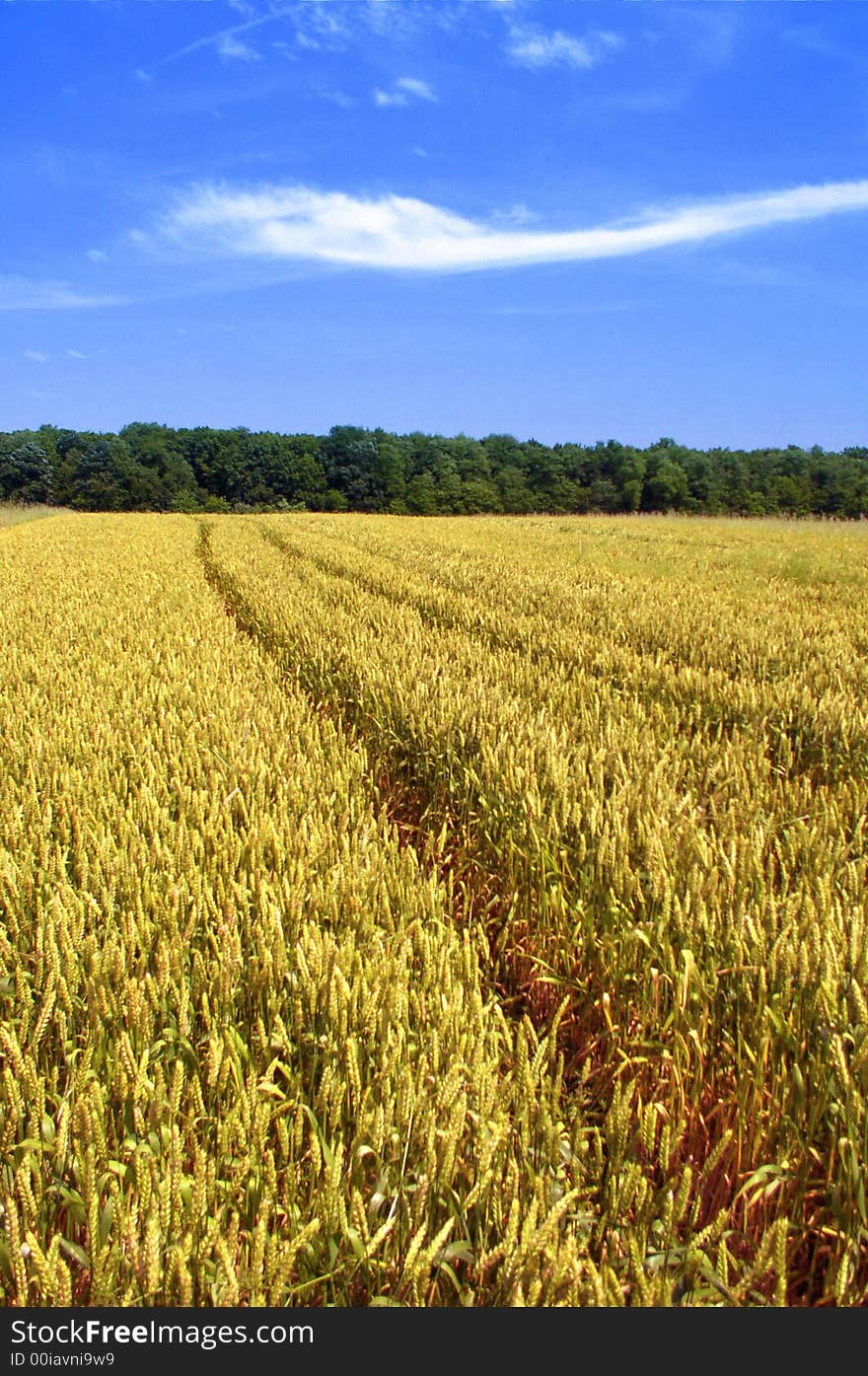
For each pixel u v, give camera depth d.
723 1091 2.89
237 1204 2.07
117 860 3.46
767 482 93.44
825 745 6.01
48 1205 2.09
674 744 5.61
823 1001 2.61
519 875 4.23
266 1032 2.69
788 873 3.86
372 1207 2.04
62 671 7.43
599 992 3.39
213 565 20.75
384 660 7.96
